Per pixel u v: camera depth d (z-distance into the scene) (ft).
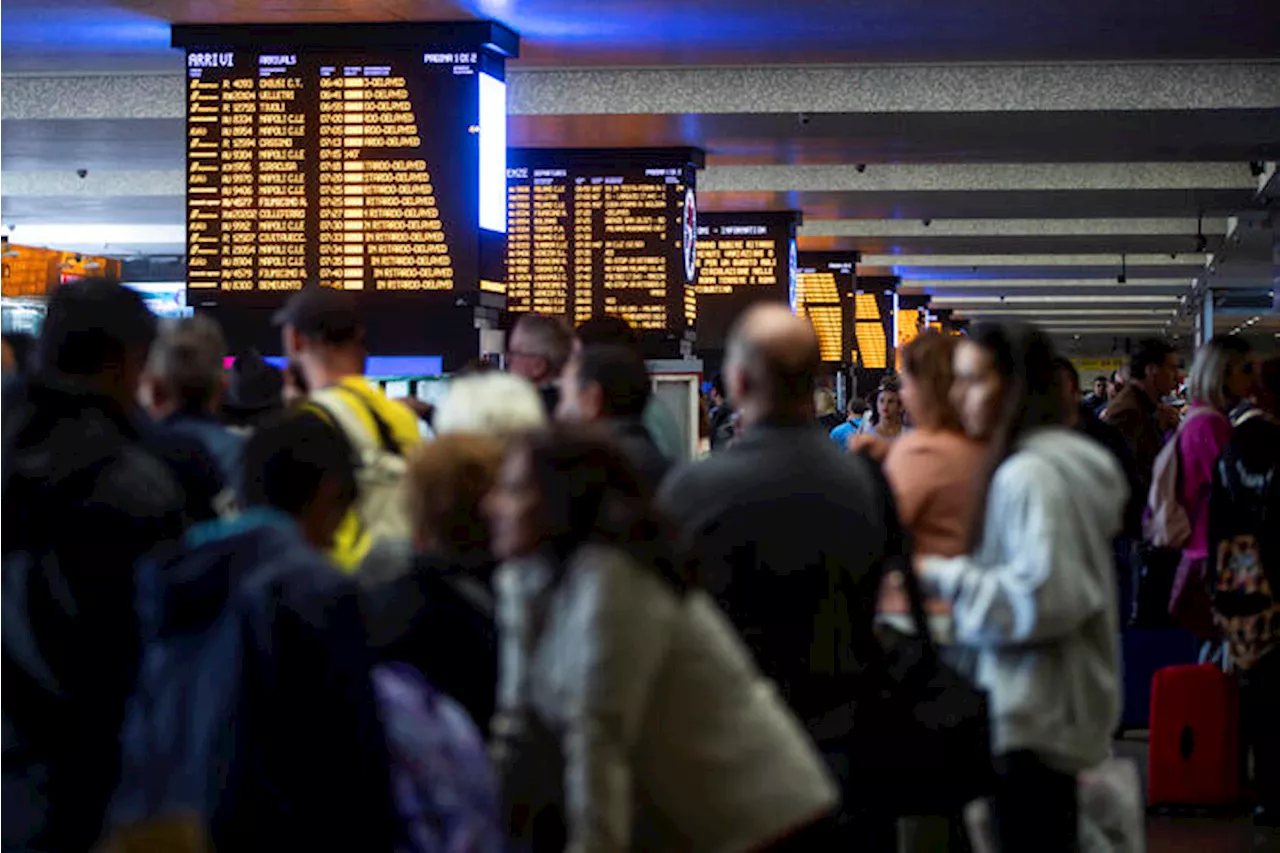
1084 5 46.96
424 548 14.37
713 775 11.71
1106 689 16.48
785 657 15.12
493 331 46.93
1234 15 48.14
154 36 48.80
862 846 15.57
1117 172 79.00
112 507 14.16
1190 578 28.19
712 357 85.05
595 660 11.26
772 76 57.36
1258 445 24.62
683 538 11.95
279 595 12.07
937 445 17.58
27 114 57.31
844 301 107.14
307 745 12.01
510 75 57.67
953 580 16.02
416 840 12.07
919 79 57.00
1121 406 36.40
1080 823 18.72
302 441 13.01
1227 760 27.58
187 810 12.12
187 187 45.80
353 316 19.11
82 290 14.55
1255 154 66.33
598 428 11.92
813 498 15.23
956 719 15.72
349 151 45.57
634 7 46.70
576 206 66.08
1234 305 160.04
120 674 14.17
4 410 14.51
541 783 11.95
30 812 13.94
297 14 44.70
